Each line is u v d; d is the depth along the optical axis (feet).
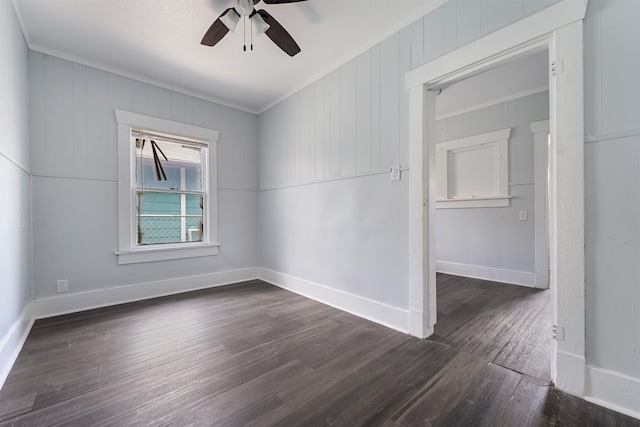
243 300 9.92
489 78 10.35
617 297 4.42
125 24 7.22
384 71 7.70
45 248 8.21
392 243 7.58
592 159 4.58
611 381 4.44
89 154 8.96
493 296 10.26
